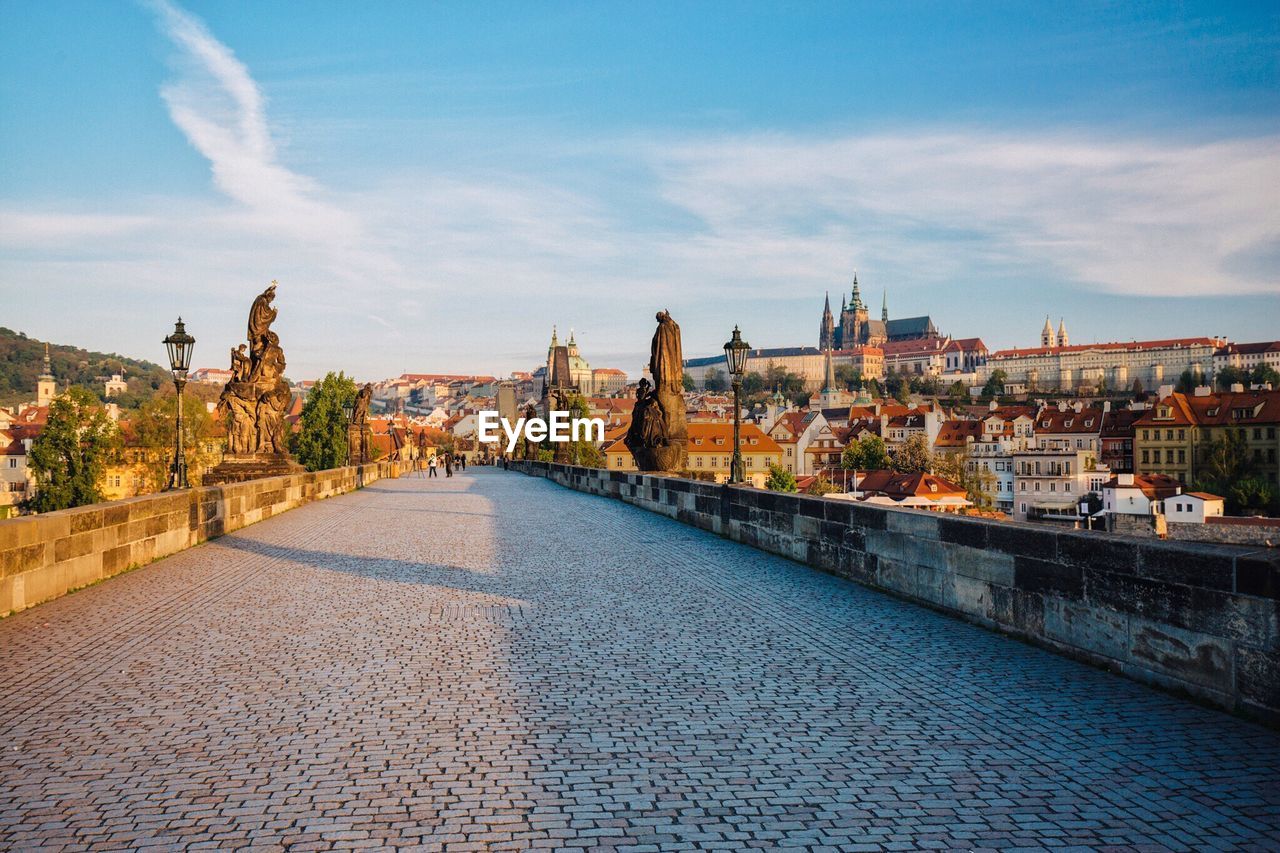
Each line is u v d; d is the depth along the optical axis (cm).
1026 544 977
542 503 3250
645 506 2927
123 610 1171
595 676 849
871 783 593
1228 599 726
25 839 512
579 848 504
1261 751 643
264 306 3167
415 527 2302
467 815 543
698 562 1620
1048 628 945
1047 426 15900
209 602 1226
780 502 1700
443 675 851
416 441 16912
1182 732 683
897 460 14075
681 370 3095
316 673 857
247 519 2359
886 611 1161
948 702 765
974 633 1030
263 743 663
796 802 564
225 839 512
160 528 1689
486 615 1135
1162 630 793
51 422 8519
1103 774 606
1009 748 655
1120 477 10375
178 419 2161
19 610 1165
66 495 8438
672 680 836
